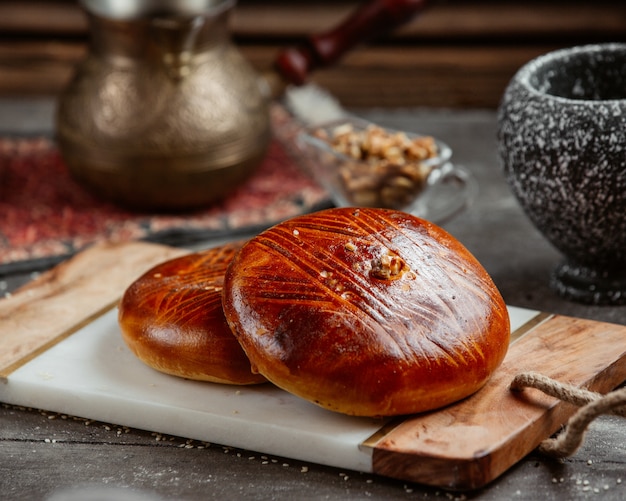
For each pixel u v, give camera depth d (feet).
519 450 2.31
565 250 2.69
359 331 2.29
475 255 2.93
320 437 2.31
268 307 2.32
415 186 2.97
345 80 4.11
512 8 3.99
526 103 2.60
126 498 2.18
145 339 2.45
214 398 2.41
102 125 3.01
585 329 2.54
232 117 3.05
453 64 4.05
